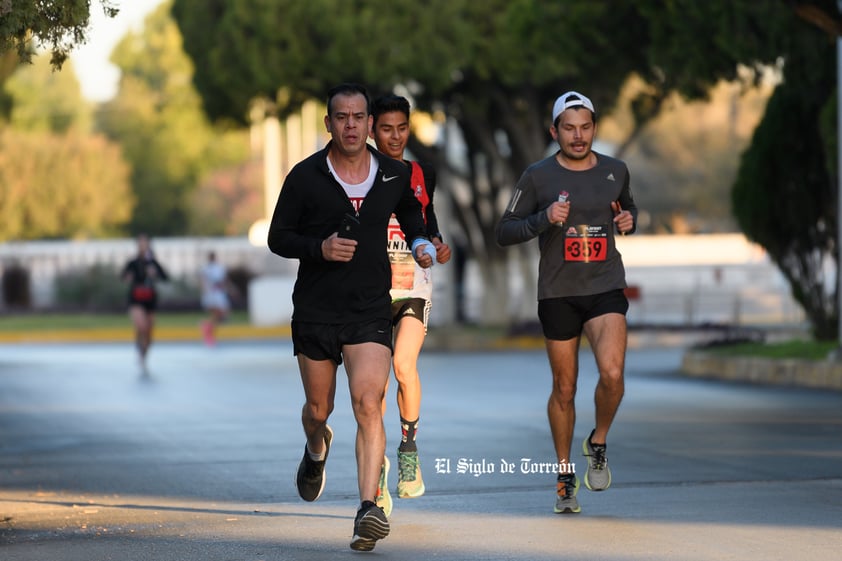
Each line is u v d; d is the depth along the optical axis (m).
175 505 24.11
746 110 177.12
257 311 117.69
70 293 148.25
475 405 43.62
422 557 18.89
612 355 21.95
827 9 50.09
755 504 22.91
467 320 111.88
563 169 22.38
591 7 60.12
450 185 97.88
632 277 130.50
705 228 188.88
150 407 45.25
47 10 21.19
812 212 54.53
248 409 43.97
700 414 39.44
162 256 151.75
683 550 19.05
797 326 95.06
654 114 88.38
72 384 57.03
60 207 197.12
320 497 24.66
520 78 86.38
